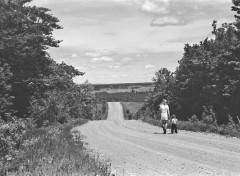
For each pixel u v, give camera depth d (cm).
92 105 7538
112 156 1272
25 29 3834
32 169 930
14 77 3631
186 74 4434
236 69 3297
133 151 1402
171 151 1390
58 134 1736
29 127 2458
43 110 3089
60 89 4141
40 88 3803
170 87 5228
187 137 1945
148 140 1811
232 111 3450
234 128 2147
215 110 3612
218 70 3681
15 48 3491
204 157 1227
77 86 5734
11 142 1150
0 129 1190
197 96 4094
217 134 2152
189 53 4450
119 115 11725
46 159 1017
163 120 2269
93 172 891
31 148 1145
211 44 4116
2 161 1015
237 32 3662
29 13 3916
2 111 2762
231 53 3541
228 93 3400
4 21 3597
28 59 3653
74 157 1052
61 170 907
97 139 1886
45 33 3934
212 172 973
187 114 4359
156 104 5506
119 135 2145
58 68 4450
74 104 5141
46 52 3884
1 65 3438
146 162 1144
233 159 1180
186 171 991
